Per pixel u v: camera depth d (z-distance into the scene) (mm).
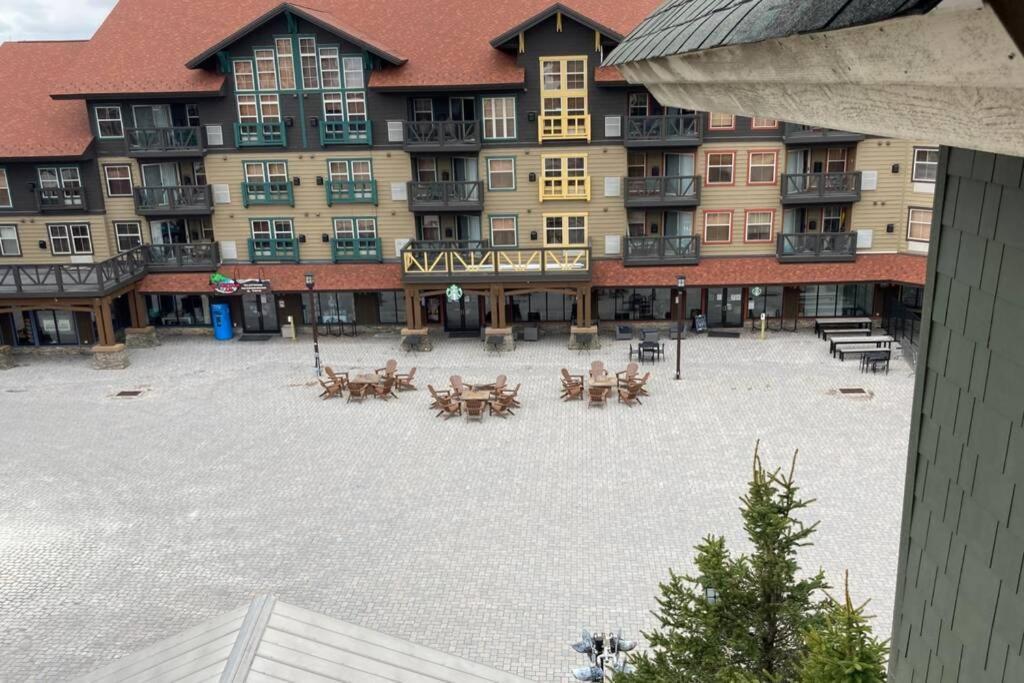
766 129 30266
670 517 18922
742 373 27984
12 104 33969
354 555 17969
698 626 9234
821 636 7254
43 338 33312
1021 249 3020
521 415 25266
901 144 29688
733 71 2811
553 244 32250
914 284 29766
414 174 31859
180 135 31656
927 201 29828
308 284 28484
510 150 31250
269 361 31219
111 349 30812
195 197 32312
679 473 21047
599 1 32781
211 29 33531
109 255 33344
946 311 3613
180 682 6516
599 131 30781
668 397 26156
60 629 15883
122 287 31453
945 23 1653
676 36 3320
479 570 17172
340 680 6723
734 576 9141
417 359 30859
